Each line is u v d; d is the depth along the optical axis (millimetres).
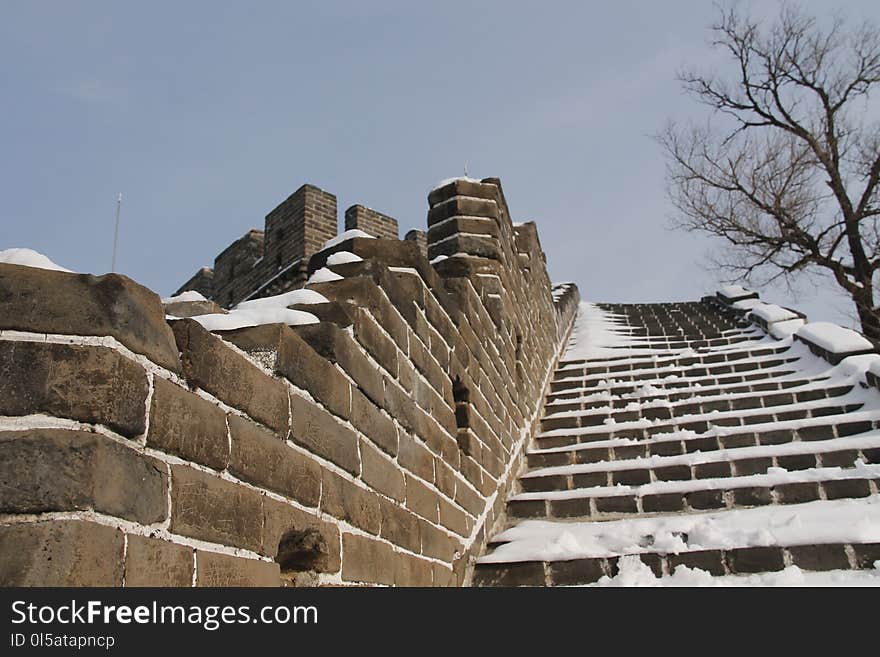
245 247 11992
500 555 4812
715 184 17578
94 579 1606
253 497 2283
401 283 4074
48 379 1680
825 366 8414
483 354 5641
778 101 18109
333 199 10711
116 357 1800
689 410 7820
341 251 4258
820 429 6410
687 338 12078
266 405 2473
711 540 4551
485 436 5395
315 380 2830
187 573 1914
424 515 3857
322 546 2650
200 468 2064
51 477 1593
